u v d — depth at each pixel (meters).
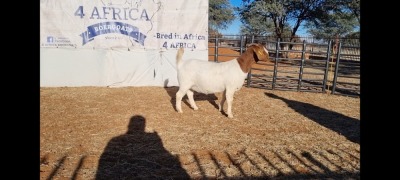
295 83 12.88
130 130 6.07
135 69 10.95
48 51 10.22
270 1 28.83
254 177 4.20
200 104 8.45
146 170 4.34
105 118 6.87
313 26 31.52
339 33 30.55
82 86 10.60
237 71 6.72
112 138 5.59
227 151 5.13
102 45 10.62
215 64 6.95
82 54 10.48
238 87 6.93
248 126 6.61
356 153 5.23
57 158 4.66
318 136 6.12
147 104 8.27
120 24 10.62
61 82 10.45
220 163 4.64
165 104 8.31
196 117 7.14
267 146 5.44
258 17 30.28
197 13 11.02
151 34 10.90
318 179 4.12
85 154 4.85
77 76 10.55
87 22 10.39
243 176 4.22
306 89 11.67
